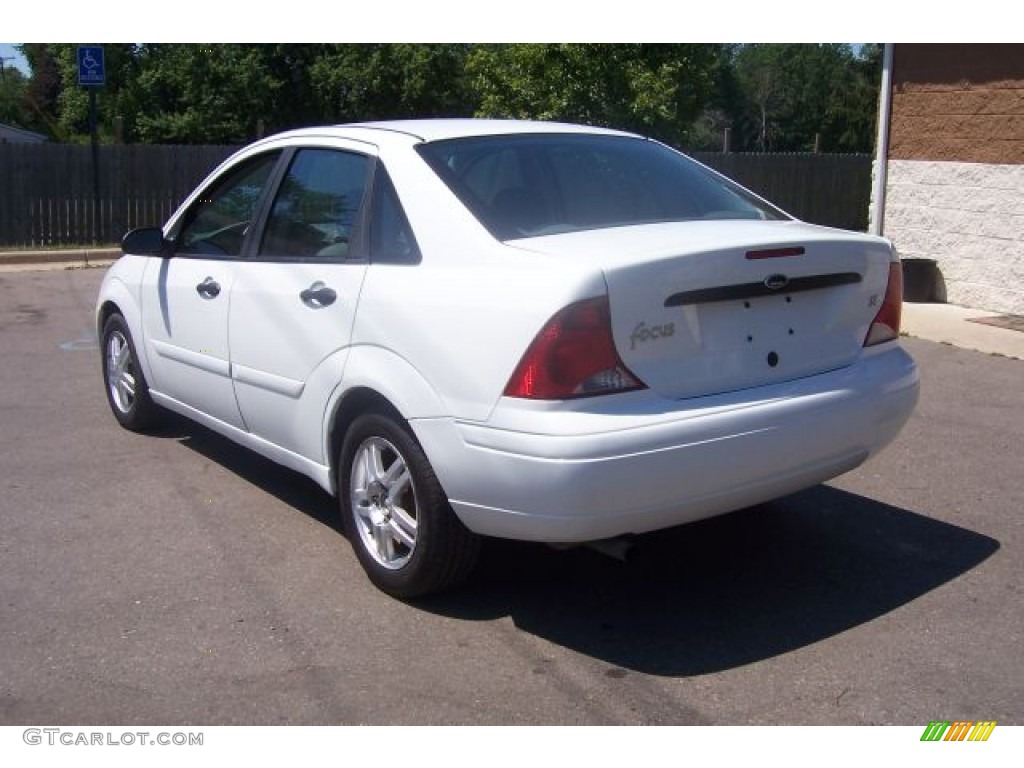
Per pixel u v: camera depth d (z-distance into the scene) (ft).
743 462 12.73
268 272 16.43
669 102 53.36
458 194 13.98
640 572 15.53
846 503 18.21
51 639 13.56
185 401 19.36
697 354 12.79
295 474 19.80
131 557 16.05
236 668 12.87
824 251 13.75
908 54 38.19
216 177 18.90
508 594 14.82
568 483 11.93
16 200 53.06
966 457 20.61
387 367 13.84
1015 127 34.81
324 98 98.48
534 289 12.26
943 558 15.98
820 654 13.16
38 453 20.97
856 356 14.46
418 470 13.62
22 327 34.04
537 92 53.21
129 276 20.99
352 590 14.93
